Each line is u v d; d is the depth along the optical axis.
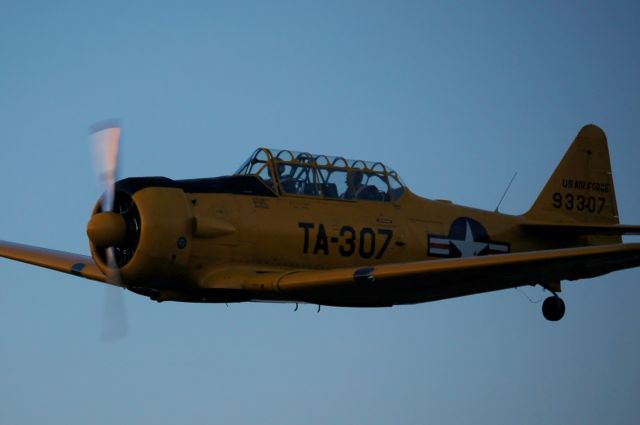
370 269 45.31
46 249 57.44
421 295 48.91
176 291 50.41
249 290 48.56
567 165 67.25
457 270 43.59
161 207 47.41
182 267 48.41
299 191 52.91
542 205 65.88
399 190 57.12
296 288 47.06
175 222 47.62
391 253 55.44
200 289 49.72
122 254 48.53
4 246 57.44
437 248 57.72
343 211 54.00
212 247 49.25
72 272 53.75
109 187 48.38
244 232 50.03
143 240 46.94
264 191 51.75
